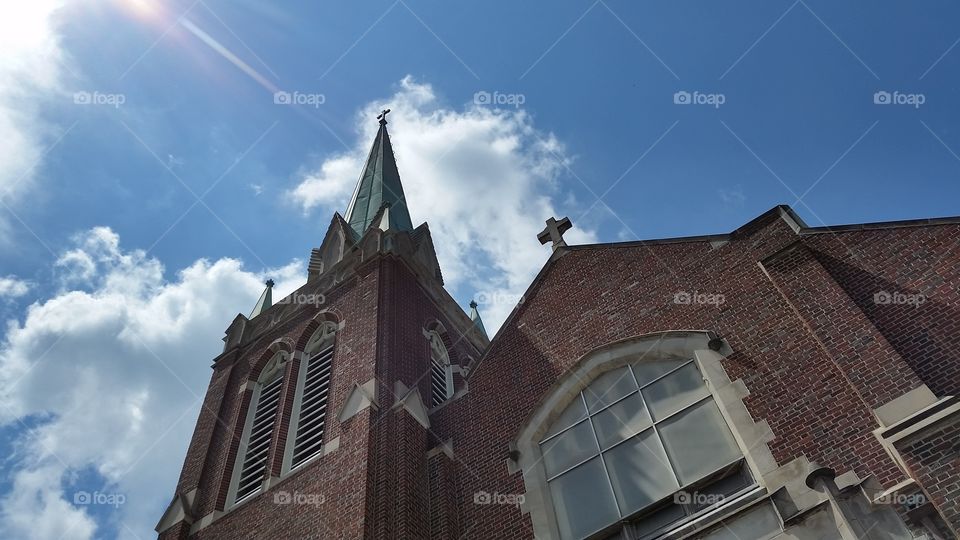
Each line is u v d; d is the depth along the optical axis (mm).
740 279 16000
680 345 15414
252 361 25609
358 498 15852
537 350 18094
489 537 14812
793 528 11328
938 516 10273
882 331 13008
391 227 27750
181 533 19281
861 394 12008
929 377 11844
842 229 15336
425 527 15570
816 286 14172
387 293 23891
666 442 14336
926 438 10812
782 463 12336
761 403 13422
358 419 18453
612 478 14539
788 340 14055
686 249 17641
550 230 21250
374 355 20797
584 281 18938
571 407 16281
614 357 16234
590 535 13930
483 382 18500
